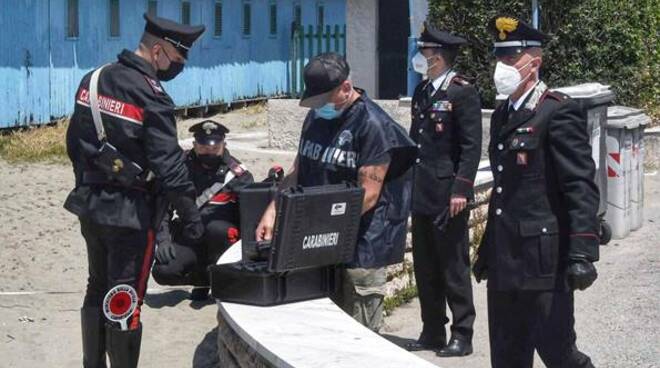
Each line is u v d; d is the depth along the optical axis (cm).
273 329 575
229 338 614
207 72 2541
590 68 1496
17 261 1083
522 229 568
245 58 2727
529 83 573
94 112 645
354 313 639
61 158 1697
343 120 629
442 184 749
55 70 2023
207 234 921
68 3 2055
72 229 1224
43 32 1983
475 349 783
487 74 1492
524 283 570
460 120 743
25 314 911
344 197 608
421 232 765
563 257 568
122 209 645
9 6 1881
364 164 622
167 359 798
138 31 2308
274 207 657
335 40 3191
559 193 568
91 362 680
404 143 630
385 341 557
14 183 1471
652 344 787
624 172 1163
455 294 760
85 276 1046
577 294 930
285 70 2953
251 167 1603
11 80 1892
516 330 587
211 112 2597
